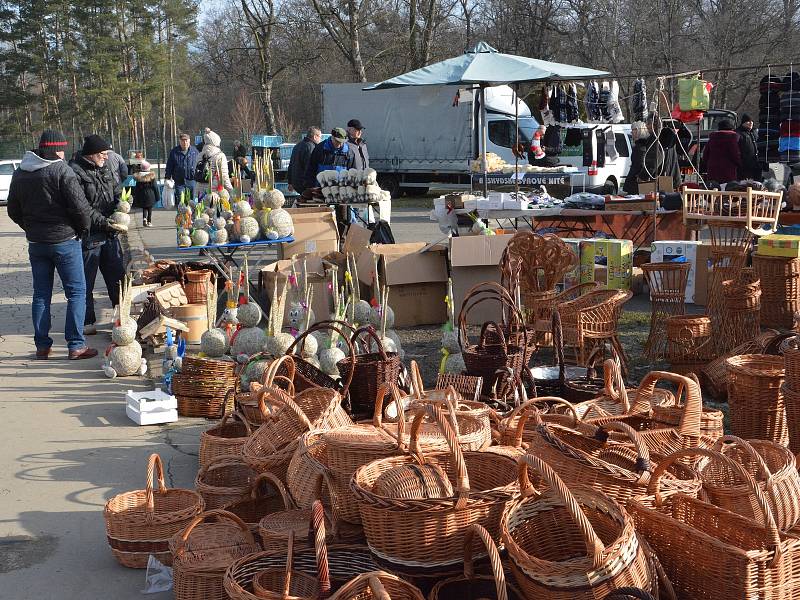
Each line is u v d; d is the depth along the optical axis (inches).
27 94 2407.7
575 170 721.6
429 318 358.9
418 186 1018.1
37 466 206.4
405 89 988.6
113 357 287.7
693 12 1328.7
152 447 219.5
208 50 2030.0
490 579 120.4
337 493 141.6
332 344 256.1
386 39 1577.3
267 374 188.7
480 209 460.8
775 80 553.0
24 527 173.9
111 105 2214.6
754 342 250.1
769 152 560.4
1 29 2381.9
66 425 237.5
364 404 209.0
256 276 449.7
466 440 146.9
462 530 122.6
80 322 315.6
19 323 384.5
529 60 476.1
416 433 135.5
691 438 154.3
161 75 2274.9
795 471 134.1
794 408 195.0
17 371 297.3
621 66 1334.9
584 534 108.2
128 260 558.6
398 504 121.1
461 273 340.2
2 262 593.0
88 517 178.7
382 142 1021.8
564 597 107.5
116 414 247.4
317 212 413.4
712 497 135.6
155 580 150.6
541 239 305.1
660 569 118.0
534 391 207.6
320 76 1807.3
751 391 204.1
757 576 115.7
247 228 372.8
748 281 312.3
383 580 114.8
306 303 271.9
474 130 937.5
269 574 130.3
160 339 320.2
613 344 263.4
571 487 122.4
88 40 2295.8
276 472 164.6
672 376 162.6
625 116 1254.9
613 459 139.6
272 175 394.3
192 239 364.5
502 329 250.8
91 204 349.7
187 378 244.1
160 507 166.2
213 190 429.1
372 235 410.6
